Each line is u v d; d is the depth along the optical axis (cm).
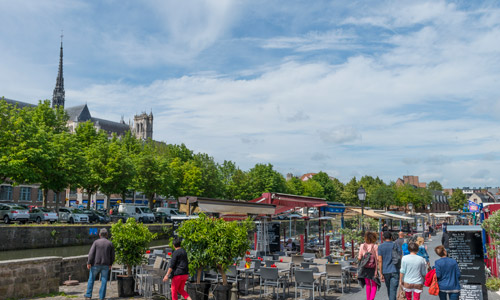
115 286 1255
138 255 1131
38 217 3756
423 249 1337
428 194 9531
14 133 3672
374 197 8312
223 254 960
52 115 4747
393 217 2792
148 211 4725
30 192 6481
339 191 9850
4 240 2786
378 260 906
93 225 3459
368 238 938
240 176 7194
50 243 3081
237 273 1193
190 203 1241
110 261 1043
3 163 3369
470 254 969
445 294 791
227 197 7081
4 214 3591
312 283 1052
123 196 5294
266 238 1783
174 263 894
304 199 1839
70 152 4119
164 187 5469
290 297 1149
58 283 1139
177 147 6975
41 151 3625
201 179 6194
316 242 2388
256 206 1444
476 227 1009
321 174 9512
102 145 4984
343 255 1788
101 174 4828
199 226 980
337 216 2619
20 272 1043
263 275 1097
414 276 804
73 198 8712
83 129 5600
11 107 4044
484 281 955
